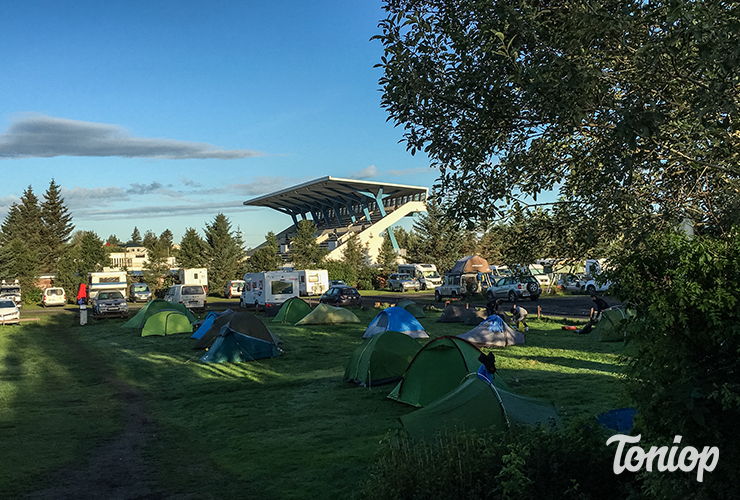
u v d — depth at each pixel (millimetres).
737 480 3531
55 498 6504
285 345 19188
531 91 4609
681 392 3561
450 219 6324
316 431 9031
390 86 5551
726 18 4047
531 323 22609
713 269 3654
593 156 5785
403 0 5859
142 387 13359
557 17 5047
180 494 6555
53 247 80062
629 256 4047
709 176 5324
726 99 4211
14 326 28609
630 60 4918
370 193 86062
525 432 5555
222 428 9531
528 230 6309
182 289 35531
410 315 19531
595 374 12344
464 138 5652
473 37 5281
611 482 4652
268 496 6395
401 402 10664
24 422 10180
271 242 60938
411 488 4871
